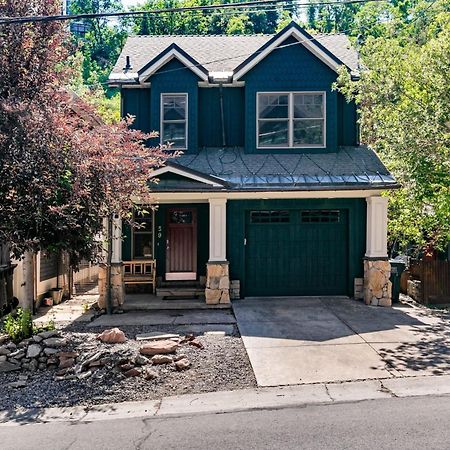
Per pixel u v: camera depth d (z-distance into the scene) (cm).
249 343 827
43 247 729
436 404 568
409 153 991
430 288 1231
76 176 703
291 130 1324
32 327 787
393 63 1077
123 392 624
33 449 470
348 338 859
